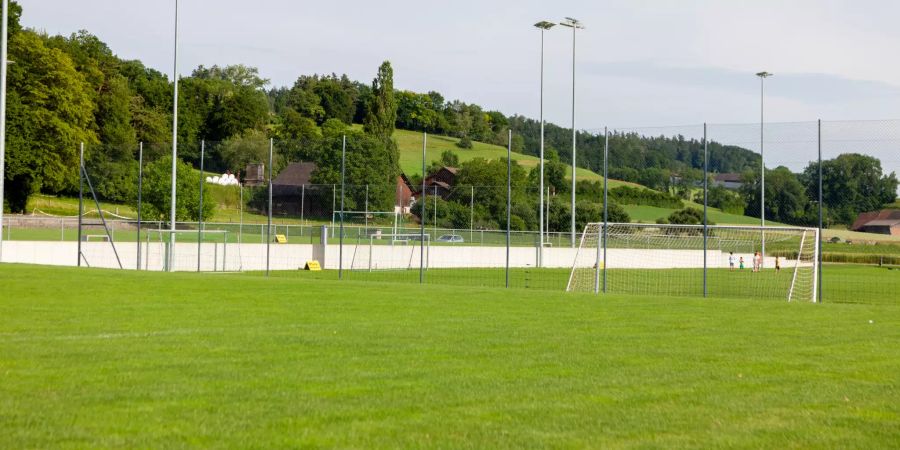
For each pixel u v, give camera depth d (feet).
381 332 43.98
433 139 384.06
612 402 27.66
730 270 166.61
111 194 186.29
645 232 170.30
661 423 24.89
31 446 21.04
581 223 191.31
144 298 59.88
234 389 28.53
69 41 286.05
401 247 153.69
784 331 47.47
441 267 158.51
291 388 28.89
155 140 307.17
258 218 213.25
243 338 40.86
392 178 220.43
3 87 99.04
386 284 81.71
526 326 47.93
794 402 28.02
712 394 29.17
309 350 37.40
